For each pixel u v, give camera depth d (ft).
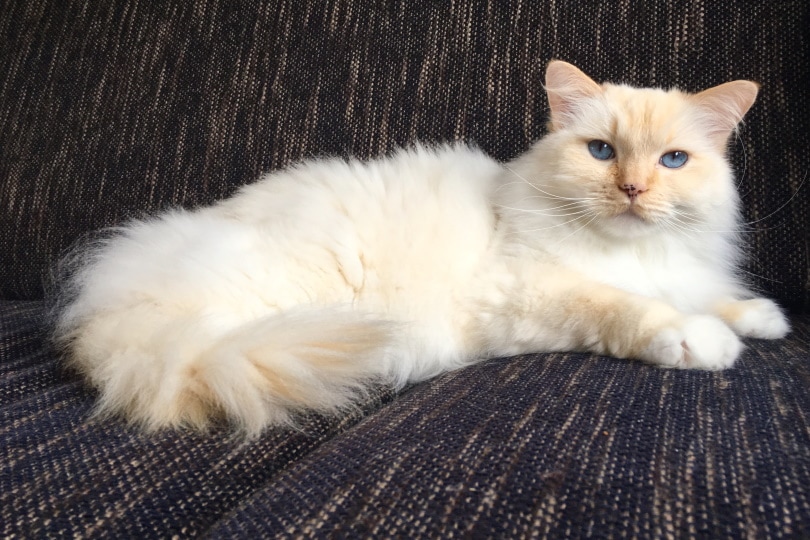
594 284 1.40
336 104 1.90
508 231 1.53
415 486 0.81
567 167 1.44
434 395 1.13
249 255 1.40
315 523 0.76
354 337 1.20
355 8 1.92
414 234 1.51
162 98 2.00
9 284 2.04
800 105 1.60
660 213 1.37
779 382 1.10
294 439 1.03
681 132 1.41
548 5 1.80
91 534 0.77
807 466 0.81
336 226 1.49
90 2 2.11
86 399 1.14
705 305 1.48
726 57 1.65
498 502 0.77
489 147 1.82
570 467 0.83
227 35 1.99
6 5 2.19
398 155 1.73
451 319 1.50
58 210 2.01
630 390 1.07
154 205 1.96
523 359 1.34
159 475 0.89
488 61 1.83
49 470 0.89
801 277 1.60
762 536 0.67
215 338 1.20
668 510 0.73
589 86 1.49
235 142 1.94
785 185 1.61
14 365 1.29
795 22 1.60
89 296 1.35
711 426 0.92
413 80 1.87
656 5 1.71
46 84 2.09
